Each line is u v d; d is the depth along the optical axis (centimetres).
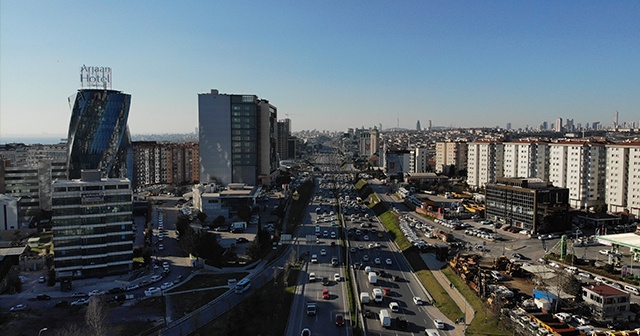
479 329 13050
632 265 18300
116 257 19088
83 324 14100
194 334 13350
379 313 14712
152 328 13800
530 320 13250
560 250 19975
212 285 17600
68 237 18438
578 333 12344
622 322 13338
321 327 13750
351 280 17950
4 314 14850
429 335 12756
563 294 14775
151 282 17850
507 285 16225
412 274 18812
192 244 19938
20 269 19675
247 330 13550
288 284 17588
